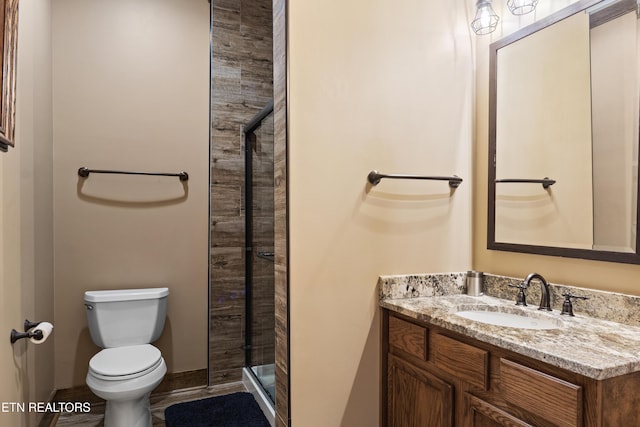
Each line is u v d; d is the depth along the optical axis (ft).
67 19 7.91
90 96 8.07
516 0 5.09
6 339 4.51
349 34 5.30
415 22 5.76
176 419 7.11
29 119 5.92
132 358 6.59
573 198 4.79
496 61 5.87
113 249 8.20
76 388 7.84
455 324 4.14
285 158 4.96
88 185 8.02
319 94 5.10
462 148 6.11
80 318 7.91
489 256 5.94
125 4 8.38
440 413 4.40
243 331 9.17
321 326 5.08
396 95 5.59
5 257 4.54
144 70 8.52
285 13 4.99
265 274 7.89
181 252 8.76
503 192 5.72
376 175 5.32
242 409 7.52
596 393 2.93
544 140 5.15
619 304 4.25
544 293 4.83
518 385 3.53
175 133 8.76
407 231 5.65
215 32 9.06
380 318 5.46
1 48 4.25
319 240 5.08
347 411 5.22
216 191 8.99
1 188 4.40
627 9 4.28
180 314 8.72
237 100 9.24
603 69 4.50
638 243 4.13
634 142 4.19
